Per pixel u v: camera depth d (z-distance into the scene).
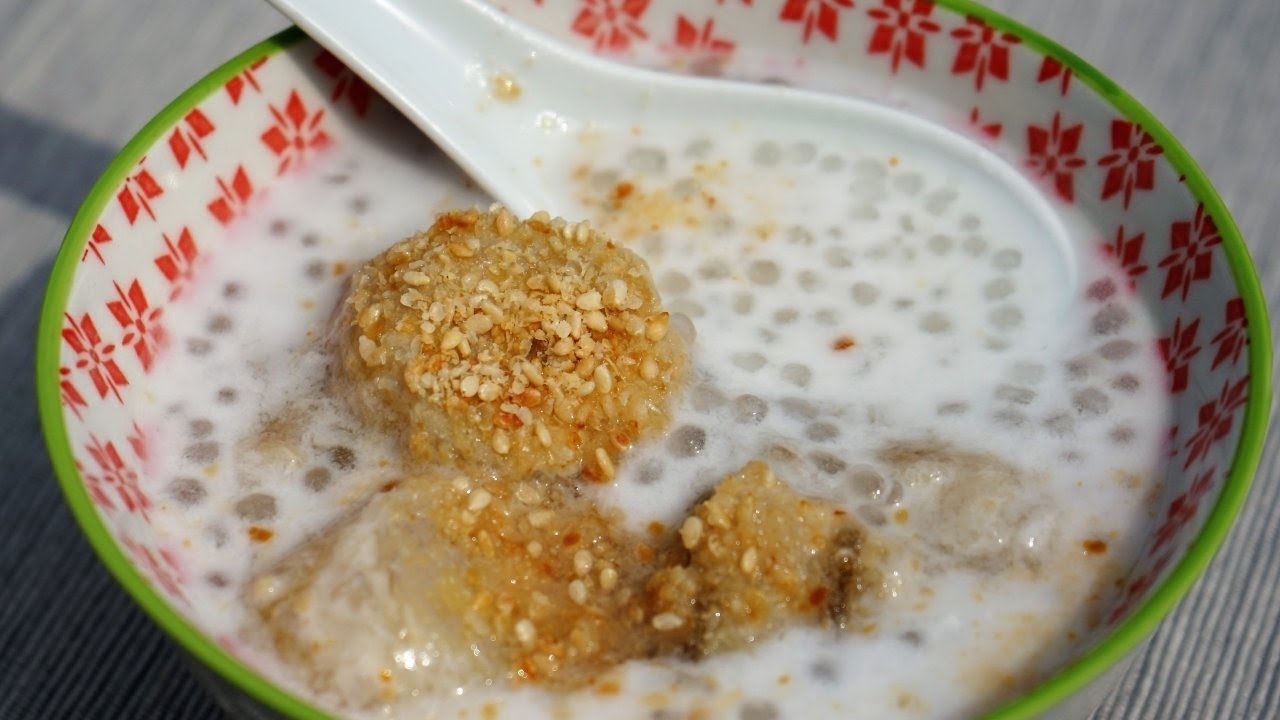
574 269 0.21
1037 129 0.22
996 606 0.19
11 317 0.25
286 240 0.22
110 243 0.20
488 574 0.19
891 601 0.19
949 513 0.20
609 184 0.23
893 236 0.22
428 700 0.19
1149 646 0.22
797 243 0.22
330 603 0.19
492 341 0.20
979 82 0.23
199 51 0.28
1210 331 0.20
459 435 0.20
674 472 0.20
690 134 0.23
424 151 0.23
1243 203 0.26
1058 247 0.22
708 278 0.22
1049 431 0.21
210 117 0.22
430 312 0.20
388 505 0.19
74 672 0.22
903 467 0.20
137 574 0.18
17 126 0.27
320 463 0.20
